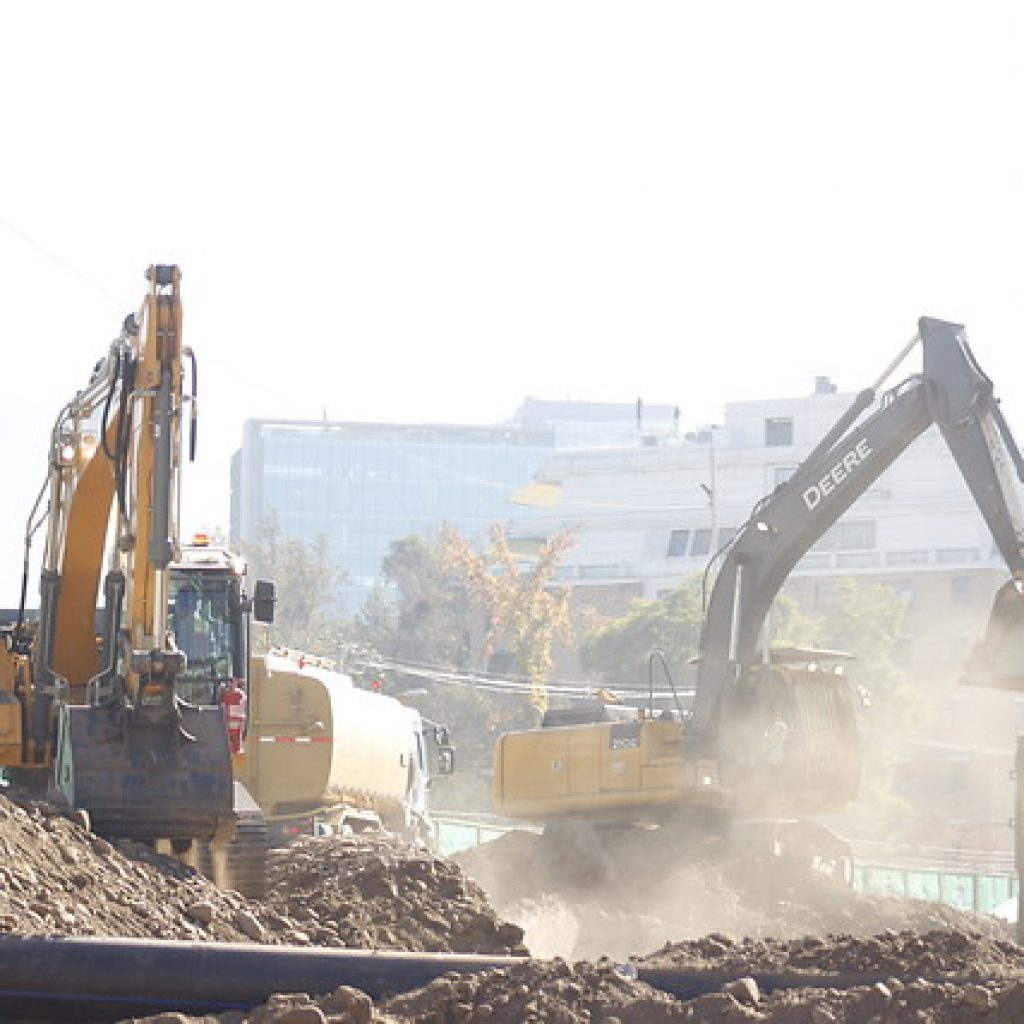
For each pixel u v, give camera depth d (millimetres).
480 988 17172
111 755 26312
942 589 150250
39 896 20344
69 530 31781
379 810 48219
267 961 17922
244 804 27453
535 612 141250
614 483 171500
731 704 49375
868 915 45969
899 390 48906
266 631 45031
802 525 49719
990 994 16422
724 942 21703
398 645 162375
